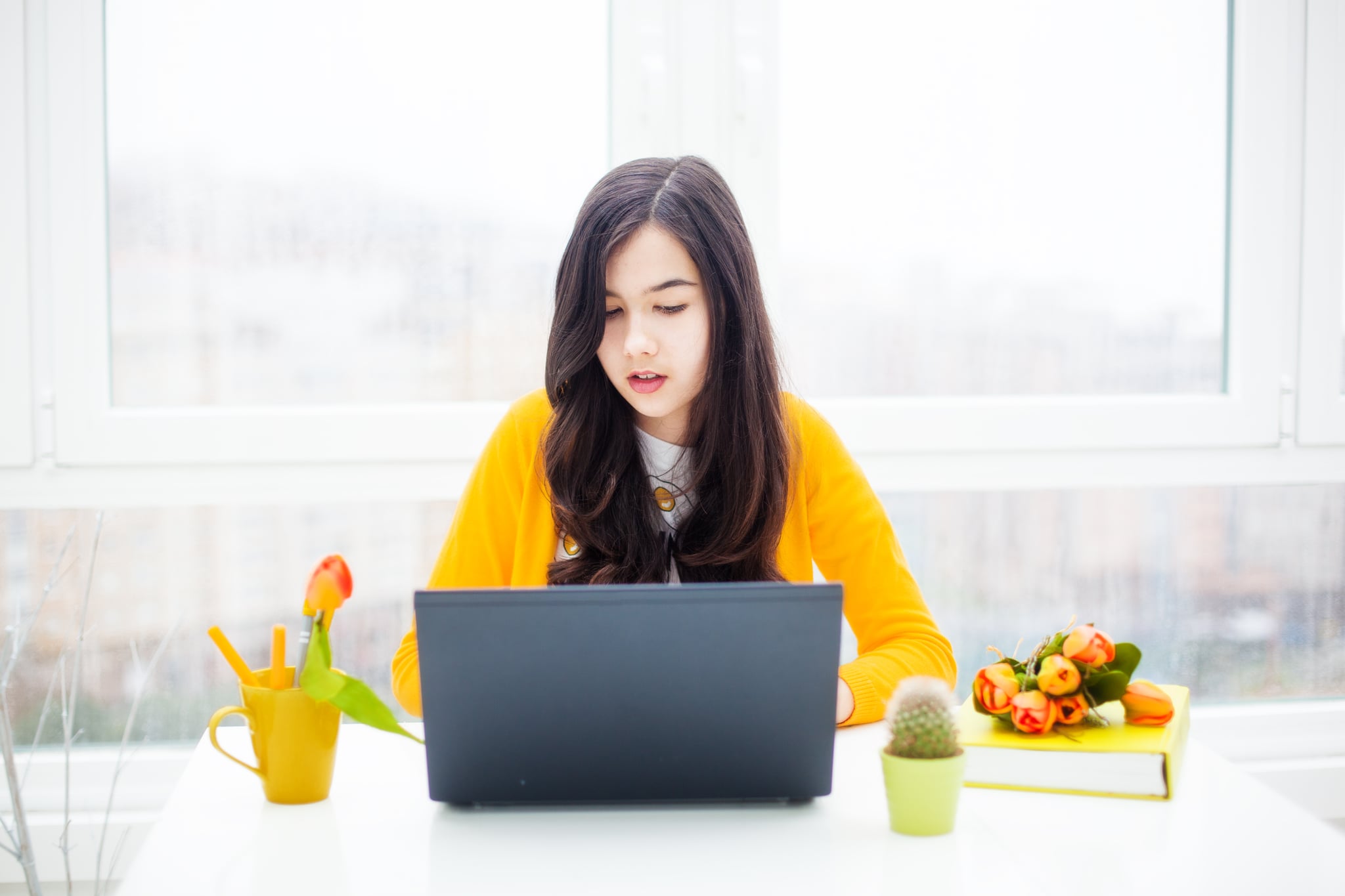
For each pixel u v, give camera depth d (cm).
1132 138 203
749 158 193
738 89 192
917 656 125
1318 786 201
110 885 181
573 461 134
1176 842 86
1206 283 206
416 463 192
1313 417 204
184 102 187
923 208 200
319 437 189
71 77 183
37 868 179
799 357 200
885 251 200
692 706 91
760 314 133
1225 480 205
